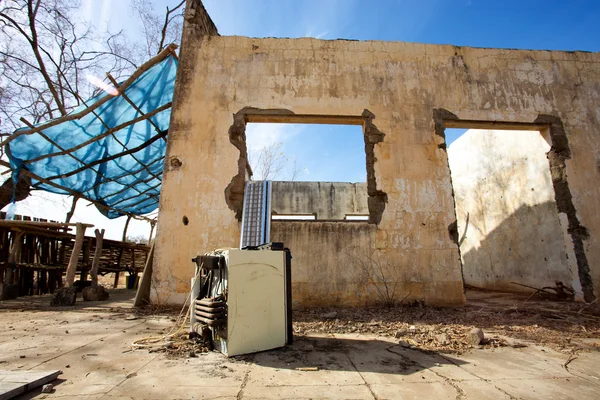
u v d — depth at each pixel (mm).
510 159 9133
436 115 6727
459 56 7145
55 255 8961
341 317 4855
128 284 11094
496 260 9758
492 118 6812
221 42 6812
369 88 6754
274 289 3371
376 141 6477
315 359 2936
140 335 3715
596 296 6113
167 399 2088
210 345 3213
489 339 3658
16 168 7516
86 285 8906
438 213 6223
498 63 7180
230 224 5918
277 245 3562
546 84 7176
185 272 5652
